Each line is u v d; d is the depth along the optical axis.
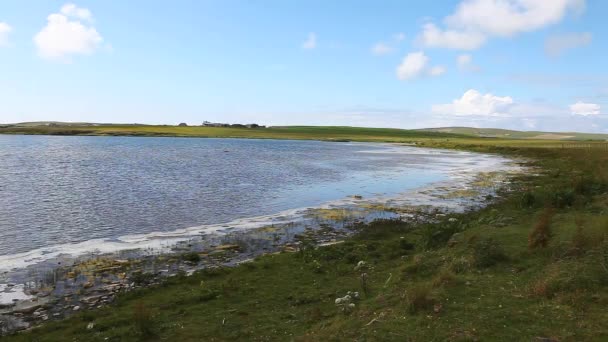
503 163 59.88
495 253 12.11
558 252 11.48
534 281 9.89
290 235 19.81
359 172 48.19
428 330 7.96
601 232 12.08
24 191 31.95
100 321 10.35
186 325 9.73
